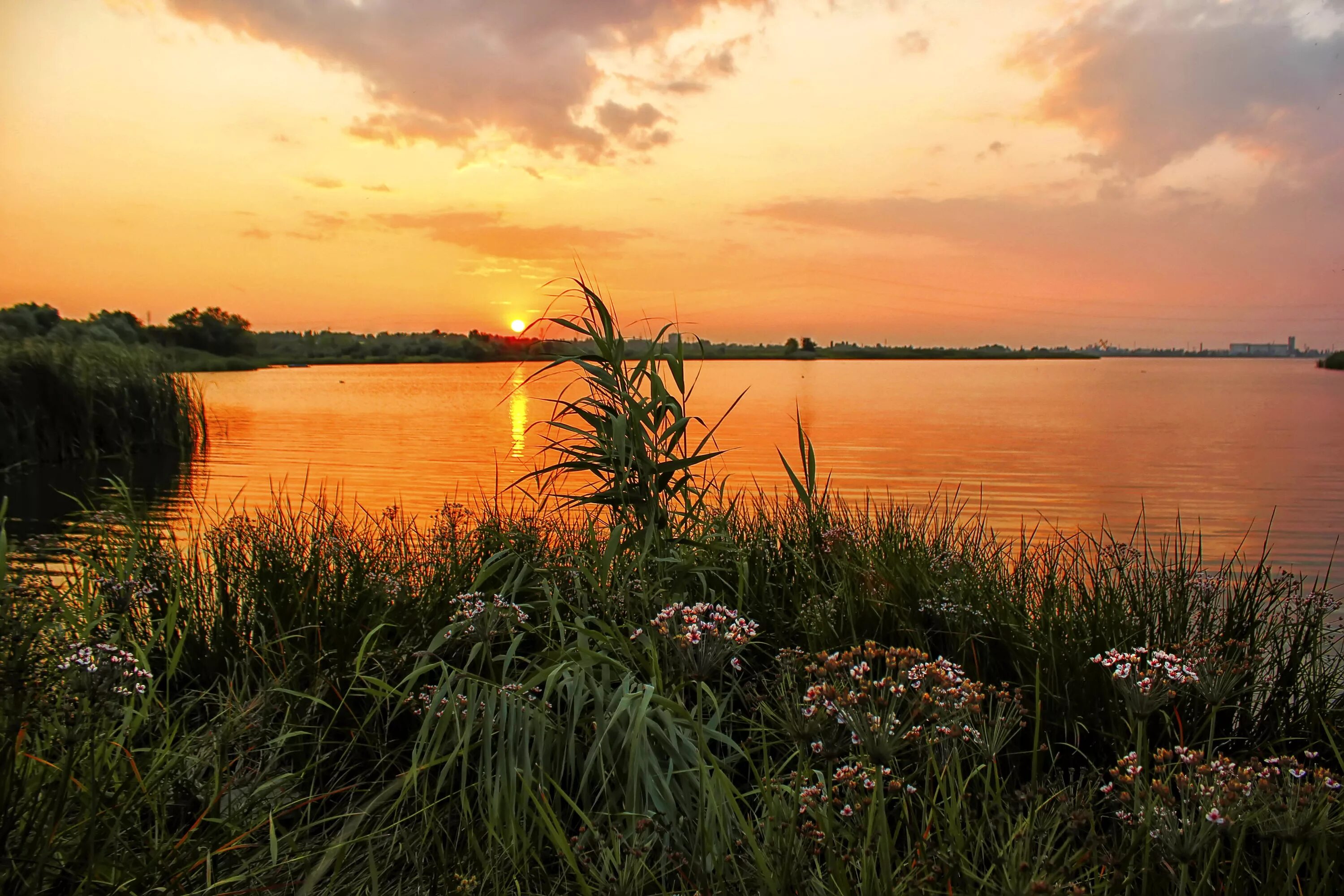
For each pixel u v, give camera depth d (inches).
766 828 78.9
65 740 80.1
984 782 85.0
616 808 93.0
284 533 166.2
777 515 187.5
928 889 66.2
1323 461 619.8
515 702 100.6
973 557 160.1
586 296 152.1
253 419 938.1
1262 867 77.4
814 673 102.2
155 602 138.6
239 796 94.7
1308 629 120.7
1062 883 64.8
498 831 88.1
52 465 565.6
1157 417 1052.5
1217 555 308.8
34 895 68.4
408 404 1211.2
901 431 850.1
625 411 152.2
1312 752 92.9
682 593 144.3
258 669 124.9
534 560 154.6
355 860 91.1
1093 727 108.0
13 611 97.4
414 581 148.8
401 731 116.2
